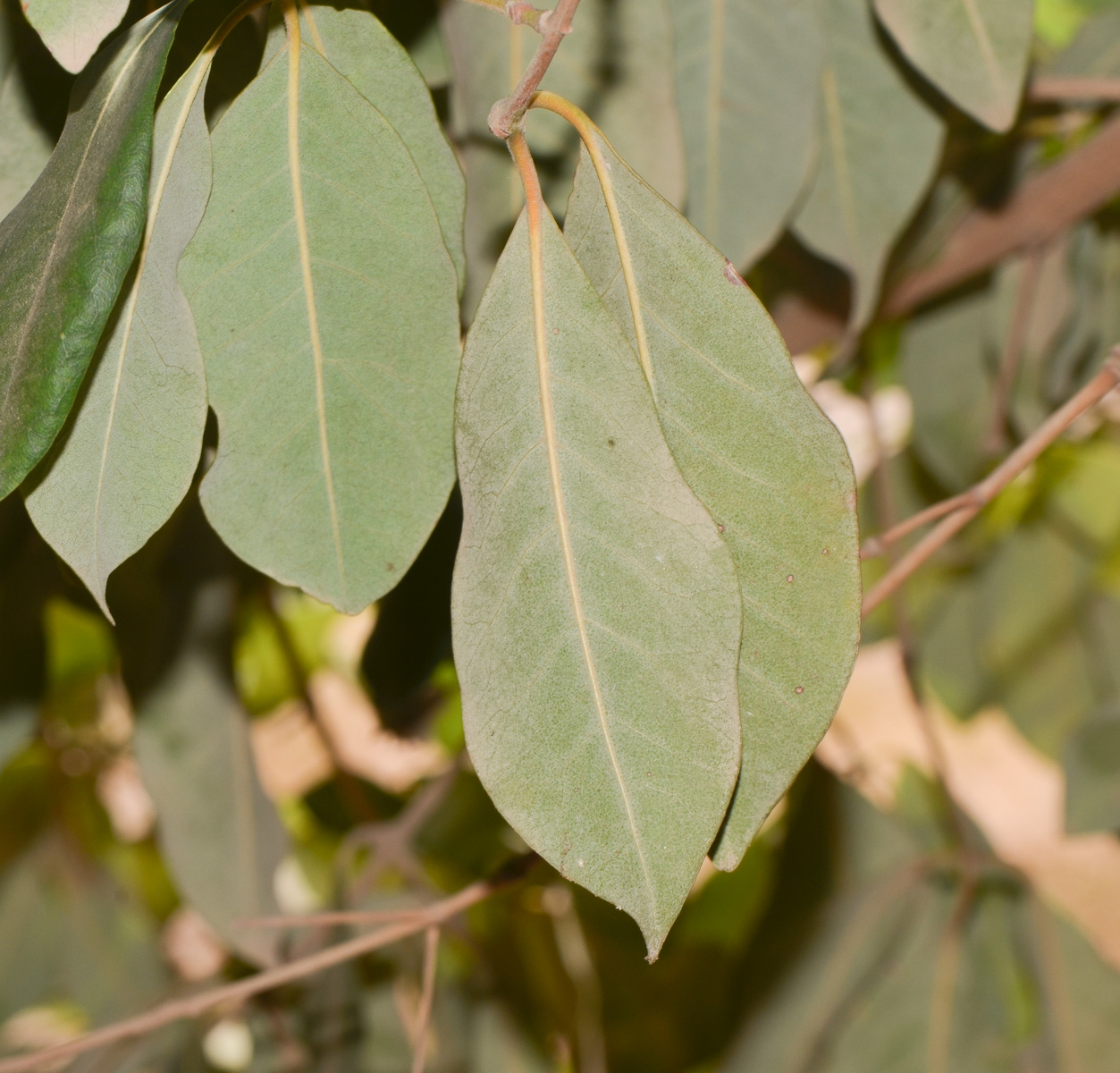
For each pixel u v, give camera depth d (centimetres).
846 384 111
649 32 53
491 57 53
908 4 55
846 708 196
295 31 47
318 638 115
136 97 46
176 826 72
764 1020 87
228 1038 114
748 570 46
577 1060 91
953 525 52
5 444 45
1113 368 52
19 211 47
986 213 80
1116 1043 88
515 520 46
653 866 45
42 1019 130
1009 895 94
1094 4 108
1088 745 85
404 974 89
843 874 92
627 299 47
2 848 108
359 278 47
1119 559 114
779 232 57
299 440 47
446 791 88
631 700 46
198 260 47
